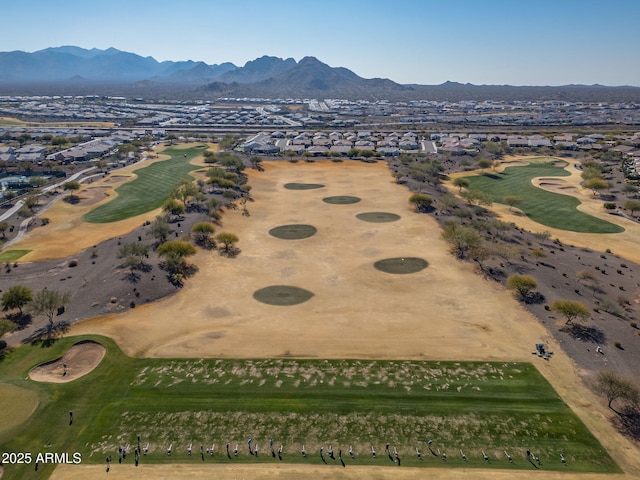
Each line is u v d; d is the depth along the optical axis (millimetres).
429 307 78250
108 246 103562
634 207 129125
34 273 91688
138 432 50500
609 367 60938
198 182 153000
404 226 121812
